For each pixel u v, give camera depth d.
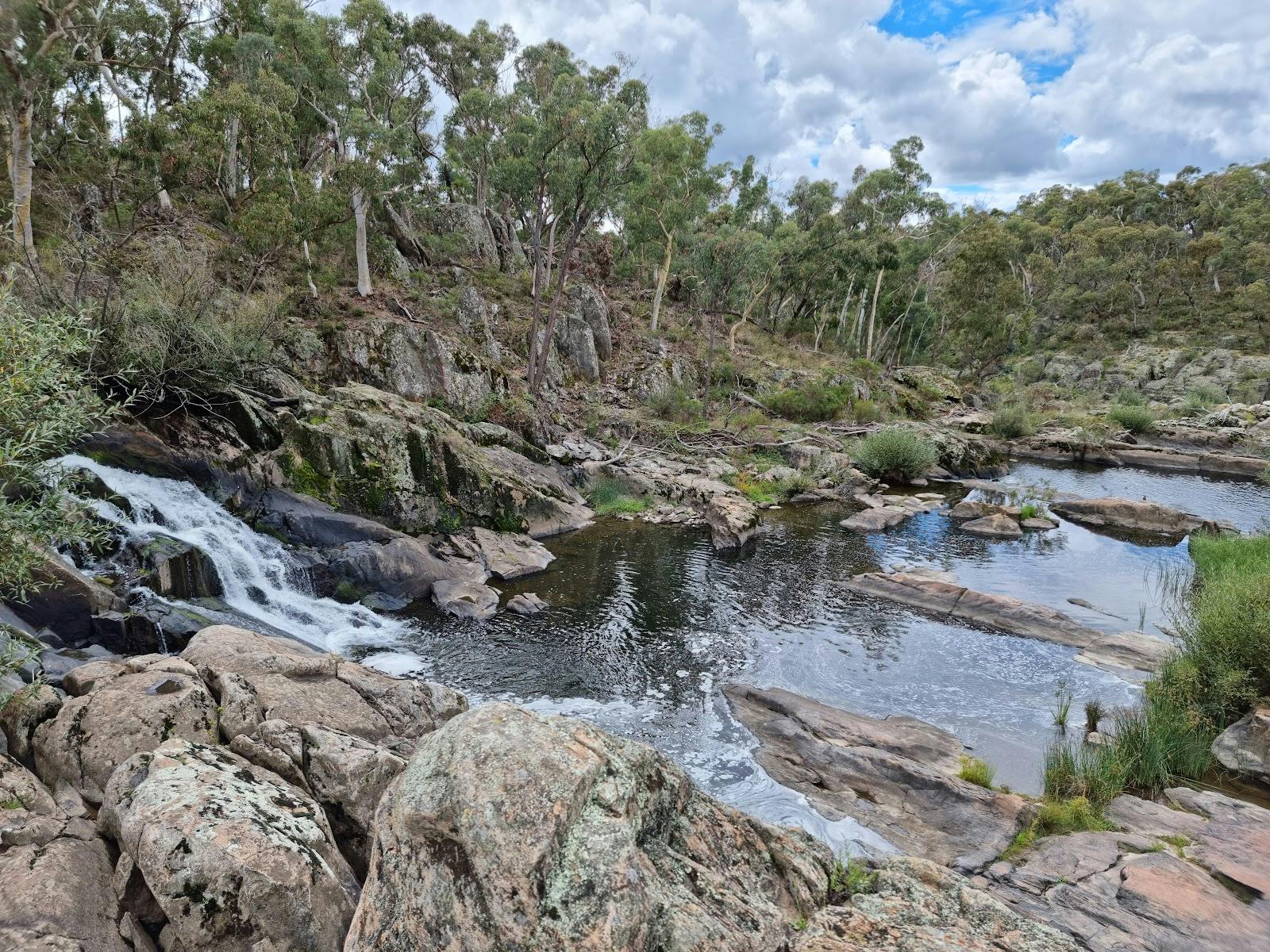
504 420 28.25
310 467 18.09
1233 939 6.24
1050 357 88.06
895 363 70.50
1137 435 51.62
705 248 42.28
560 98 31.34
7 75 16.56
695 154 48.81
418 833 3.82
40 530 6.42
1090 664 13.96
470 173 50.69
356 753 6.32
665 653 14.14
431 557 17.53
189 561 13.29
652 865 4.32
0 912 4.19
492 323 37.22
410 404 22.61
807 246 57.88
